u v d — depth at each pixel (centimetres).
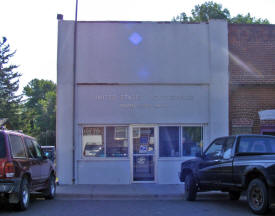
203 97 1581
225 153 1033
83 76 1550
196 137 1580
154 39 1578
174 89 1571
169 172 1551
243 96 1603
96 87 1553
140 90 1561
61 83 1541
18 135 1025
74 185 1495
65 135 1527
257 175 923
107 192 1331
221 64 1587
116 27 1573
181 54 1580
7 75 5431
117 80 1555
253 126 1598
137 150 1555
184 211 985
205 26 1598
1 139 932
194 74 1579
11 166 917
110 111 1549
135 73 1562
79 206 1079
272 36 1631
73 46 1556
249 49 1617
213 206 1073
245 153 985
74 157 1520
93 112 1545
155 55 1573
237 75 1603
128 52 1566
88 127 1552
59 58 1547
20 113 5769
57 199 1251
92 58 1559
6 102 5353
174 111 1565
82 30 1566
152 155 1558
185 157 1561
